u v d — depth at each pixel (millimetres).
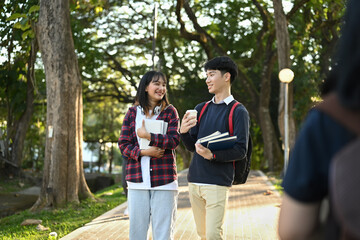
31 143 31016
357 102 960
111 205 9820
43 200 10000
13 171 20359
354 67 947
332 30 24047
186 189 12305
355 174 940
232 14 25500
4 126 23375
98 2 14625
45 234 6680
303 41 24484
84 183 10602
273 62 24609
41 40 10273
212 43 25297
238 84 27359
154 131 3789
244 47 25422
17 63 19766
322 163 1070
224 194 3727
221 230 3732
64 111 10164
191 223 7082
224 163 3744
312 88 23125
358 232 938
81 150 10594
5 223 8516
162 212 3785
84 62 21875
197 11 26281
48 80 10273
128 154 3832
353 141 1010
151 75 3945
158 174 3793
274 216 7934
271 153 23938
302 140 1117
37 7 9766
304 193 1097
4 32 15867
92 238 5941
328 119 1067
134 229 3812
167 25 28000
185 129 3785
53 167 10031
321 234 1135
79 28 20094
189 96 28156
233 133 3760
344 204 949
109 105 39188
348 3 1011
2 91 20438
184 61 28156
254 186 13648
